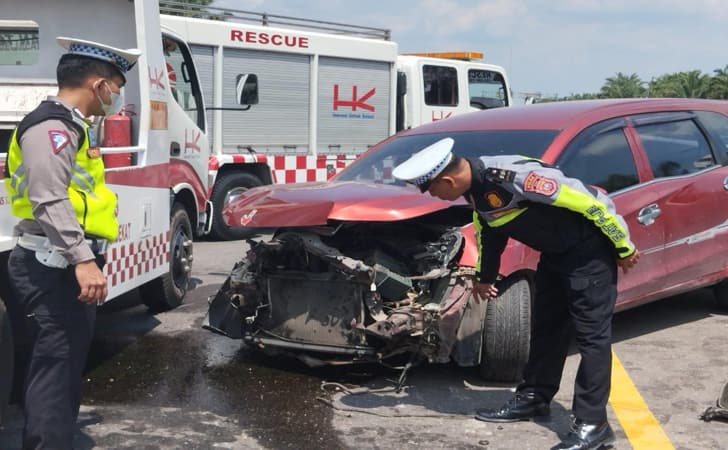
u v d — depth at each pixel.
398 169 3.85
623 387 4.92
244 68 11.05
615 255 3.91
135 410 4.48
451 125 6.00
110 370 5.17
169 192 6.38
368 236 4.81
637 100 6.09
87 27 6.32
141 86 5.84
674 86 61.78
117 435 4.12
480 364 4.93
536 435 4.18
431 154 3.82
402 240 4.80
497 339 4.75
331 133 12.14
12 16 6.40
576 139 5.32
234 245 10.62
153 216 5.96
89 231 3.52
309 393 4.77
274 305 5.02
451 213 4.93
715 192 6.04
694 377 5.10
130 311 6.78
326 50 11.89
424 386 4.89
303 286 4.93
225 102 10.89
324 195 4.80
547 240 3.85
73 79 3.50
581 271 3.88
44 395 3.56
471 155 5.36
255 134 11.25
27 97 6.42
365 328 4.52
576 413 3.97
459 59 14.38
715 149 6.25
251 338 5.10
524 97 12.24
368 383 4.94
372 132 12.72
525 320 4.75
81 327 3.60
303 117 11.78
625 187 5.46
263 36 11.17
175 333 6.07
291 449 3.98
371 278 4.52
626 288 5.45
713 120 6.38
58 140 3.33
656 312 6.75
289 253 4.93
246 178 11.16
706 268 6.08
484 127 5.71
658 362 5.40
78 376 3.69
